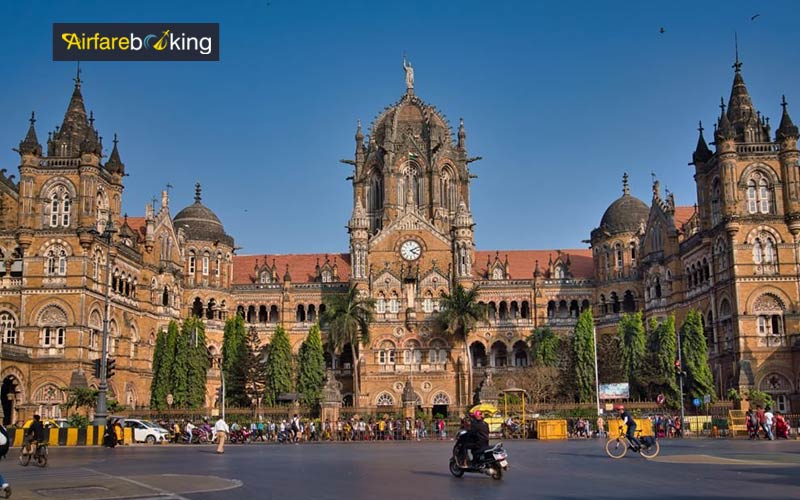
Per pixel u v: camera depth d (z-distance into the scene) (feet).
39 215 323.98
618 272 414.00
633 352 339.57
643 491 100.17
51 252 320.70
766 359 304.71
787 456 156.46
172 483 111.34
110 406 292.20
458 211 417.90
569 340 375.45
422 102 470.80
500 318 423.23
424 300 414.21
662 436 258.78
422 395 397.19
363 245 414.21
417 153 450.71
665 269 377.91
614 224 418.51
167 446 228.02
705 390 301.02
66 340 313.12
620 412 189.78
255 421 290.76
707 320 335.67
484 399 312.09
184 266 414.21
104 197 343.46
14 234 325.01
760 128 330.95
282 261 455.63
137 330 366.02
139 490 103.45
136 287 367.25
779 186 317.42
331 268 437.58
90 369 319.27
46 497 96.58
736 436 247.29
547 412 314.76
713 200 336.70
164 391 338.75
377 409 328.90
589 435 274.57
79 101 348.38
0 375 297.53
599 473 123.44
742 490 100.68
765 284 309.22
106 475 124.47
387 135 455.63
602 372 342.44
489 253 458.50
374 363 406.62
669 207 374.43
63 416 305.32
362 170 459.73
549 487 105.09
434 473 126.00
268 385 358.23
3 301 320.09
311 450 200.44
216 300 417.90
